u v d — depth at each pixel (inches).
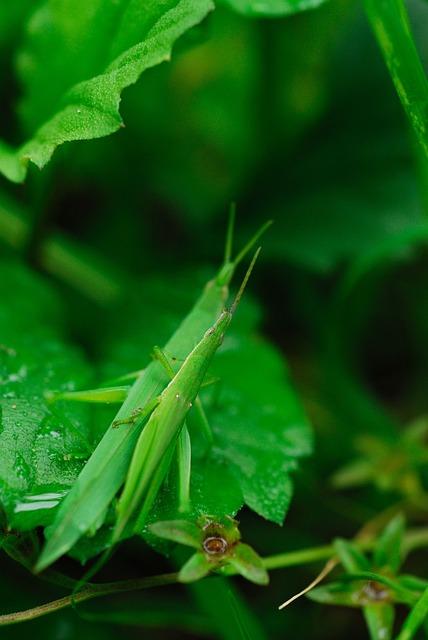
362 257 10.4
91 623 9.5
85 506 8.2
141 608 9.7
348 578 8.9
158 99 12.8
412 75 9.2
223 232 11.9
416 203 11.1
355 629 10.0
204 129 13.4
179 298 10.4
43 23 9.7
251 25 12.1
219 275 9.4
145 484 8.3
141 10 9.1
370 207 11.1
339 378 10.9
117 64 8.9
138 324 10.2
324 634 9.9
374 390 11.9
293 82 12.5
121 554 9.9
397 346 12.1
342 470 10.0
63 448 8.6
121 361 9.8
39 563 8.1
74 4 9.5
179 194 13.2
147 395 8.7
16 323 9.8
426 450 10.0
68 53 9.7
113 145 12.5
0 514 8.5
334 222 11.1
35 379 9.2
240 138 13.0
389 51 9.2
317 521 10.4
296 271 11.5
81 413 8.9
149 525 8.5
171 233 13.1
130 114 12.6
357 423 10.8
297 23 12.1
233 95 13.3
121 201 13.1
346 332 11.2
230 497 8.8
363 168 11.4
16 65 9.9
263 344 9.9
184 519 8.6
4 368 9.2
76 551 8.3
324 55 12.5
